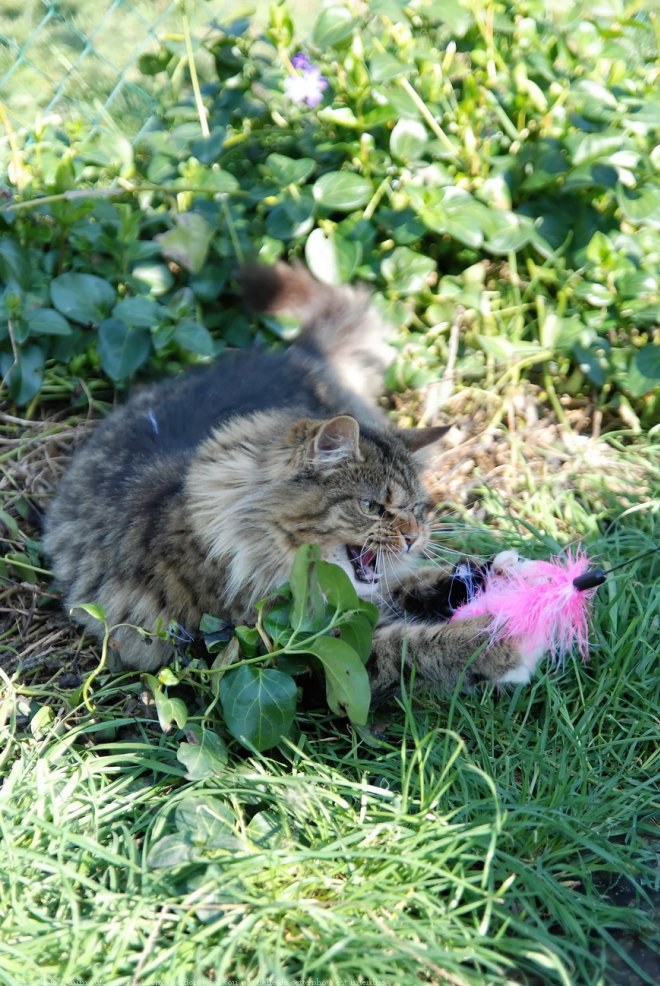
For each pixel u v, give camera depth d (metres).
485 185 1.74
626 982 1.22
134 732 1.41
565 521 1.59
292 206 1.72
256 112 1.82
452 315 1.75
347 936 1.19
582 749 1.34
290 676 1.35
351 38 1.75
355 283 1.74
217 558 1.37
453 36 1.81
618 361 1.69
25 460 1.65
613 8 1.79
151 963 1.19
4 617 1.53
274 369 1.63
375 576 1.45
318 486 1.38
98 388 1.73
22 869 1.26
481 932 1.21
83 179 1.79
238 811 1.29
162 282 1.73
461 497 1.64
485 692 1.41
